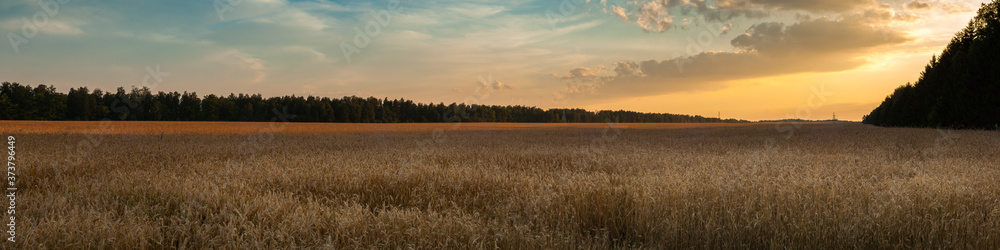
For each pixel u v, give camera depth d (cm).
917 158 1044
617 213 470
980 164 827
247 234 370
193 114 7750
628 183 616
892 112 5047
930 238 370
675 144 1702
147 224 392
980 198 475
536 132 3406
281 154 1191
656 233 410
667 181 558
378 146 1484
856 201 464
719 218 413
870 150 1255
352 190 612
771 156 1025
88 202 486
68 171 794
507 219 450
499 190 586
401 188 611
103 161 931
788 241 380
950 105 3092
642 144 1664
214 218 422
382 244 357
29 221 382
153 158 1003
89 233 357
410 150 1268
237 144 1586
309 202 485
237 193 528
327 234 382
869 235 386
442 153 1123
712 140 2077
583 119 11862
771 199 464
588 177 639
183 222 419
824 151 1269
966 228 389
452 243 367
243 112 8038
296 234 372
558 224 416
